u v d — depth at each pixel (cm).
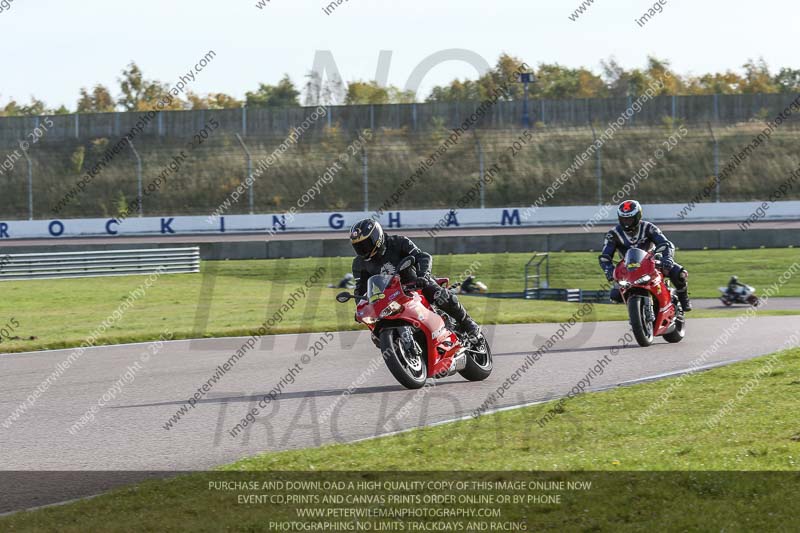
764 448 2245
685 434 2534
